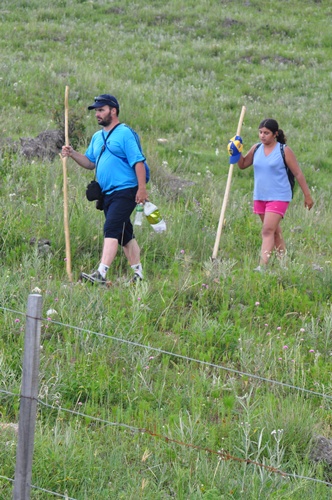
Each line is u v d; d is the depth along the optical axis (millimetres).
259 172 31938
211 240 33875
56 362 21000
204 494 15852
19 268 27766
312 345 24766
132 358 21625
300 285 29547
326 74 86188
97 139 28266
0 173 37594
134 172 27938
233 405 20094
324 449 18734
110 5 104250
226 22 100500
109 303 24828
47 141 45594
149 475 16938
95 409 19266
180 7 105750
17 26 90500
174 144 57219
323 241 38656
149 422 18969
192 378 21531
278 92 80625
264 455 18219
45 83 66312
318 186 55406
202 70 83938
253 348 23484
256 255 34375
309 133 67750
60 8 101375
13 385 19422
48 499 15672
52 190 35656
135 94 67688
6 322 22609
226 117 69000
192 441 17938
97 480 16438
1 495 15430
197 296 27312
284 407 19969
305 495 16812
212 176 50344
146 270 30031
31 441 14297
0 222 30312
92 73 72250
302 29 100438
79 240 30922
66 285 26109
